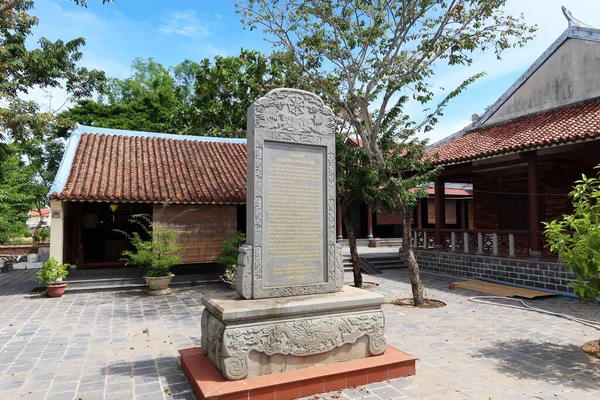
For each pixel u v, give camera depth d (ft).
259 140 16.63
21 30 43.96
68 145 44.27
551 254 36.68
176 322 26.14
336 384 14.71
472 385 15.35
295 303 15.24
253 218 16.30
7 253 59.26
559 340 21.21
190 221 40.68
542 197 45.37
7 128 37.91
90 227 50.65
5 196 59.98
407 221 31.14
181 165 46.24
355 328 16.15
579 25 43.24
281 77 48.19
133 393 14.90
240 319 14.21
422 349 19.81
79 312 29.25
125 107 87.97
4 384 15.96
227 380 13.97
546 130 36.63
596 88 39.34
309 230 17.38
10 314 28.60
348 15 34.27
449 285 39.60
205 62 71.72
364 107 32.86
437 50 32.94
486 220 53.36
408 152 33.17
